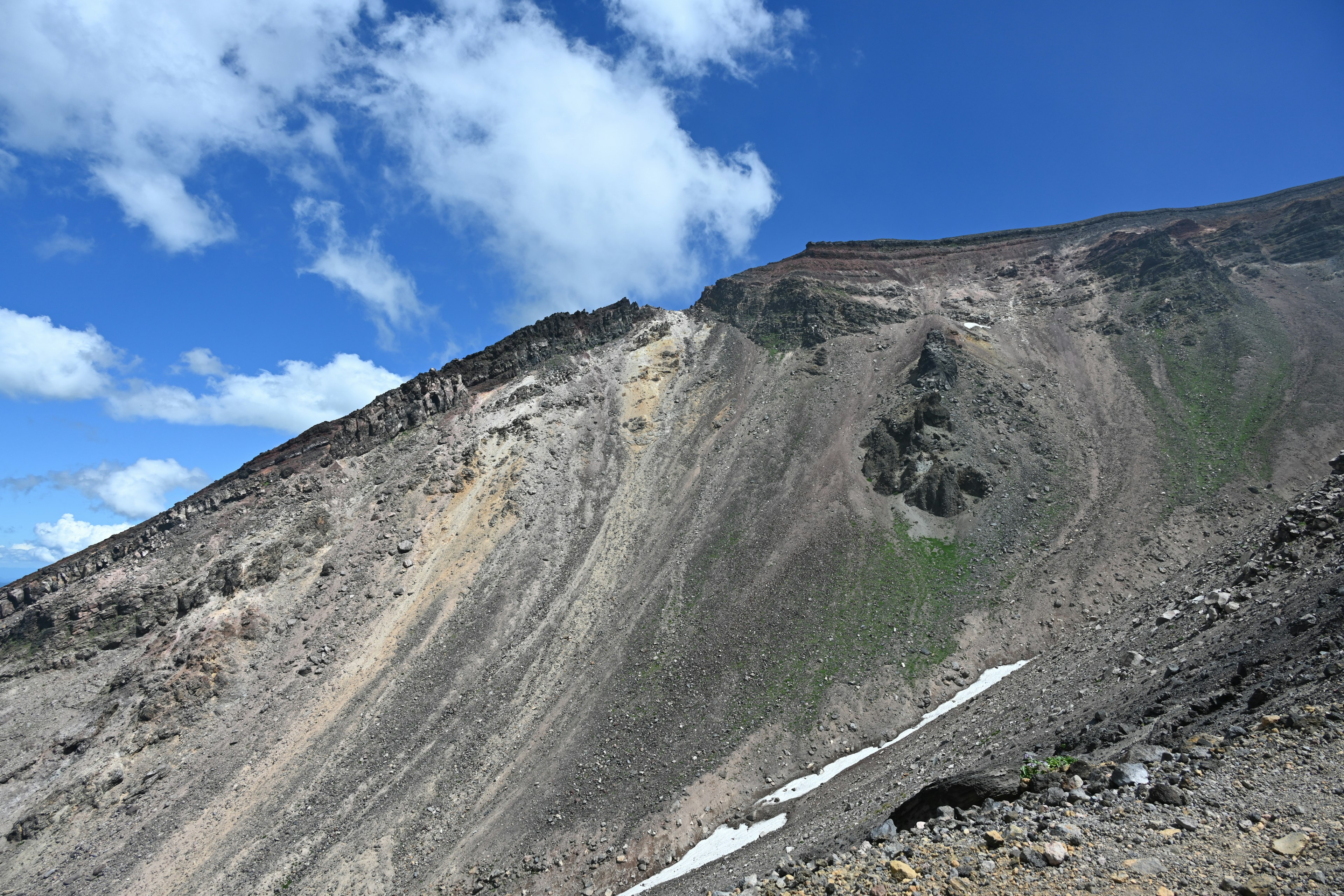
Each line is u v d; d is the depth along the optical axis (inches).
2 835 2212.1
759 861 1184.2
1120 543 2343.8
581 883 1594.5
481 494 3425.2
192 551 3376.0
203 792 2201.0
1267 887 366.3
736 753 1865.2
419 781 2043.6
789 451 3292.3
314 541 3260.3
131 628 3061.0
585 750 2001.7
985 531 2596.0
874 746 1806.1
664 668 2239.2
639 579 2751.0
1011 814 577.3
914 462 2908.5
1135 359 3531.0
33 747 2551.7
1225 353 3348.9
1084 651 1560.0
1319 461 2463.1
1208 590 1339.8
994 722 1366.9
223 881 1865.2
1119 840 472.1
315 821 1985.7
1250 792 479.2
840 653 2144.4
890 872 539.8
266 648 2768.2
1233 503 2386.8
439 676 2452.0
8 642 3221.0
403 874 1768.0
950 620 2210.9
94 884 1962.4
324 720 2377.0
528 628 2623.0
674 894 1247.5
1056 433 3085.6
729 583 2551.7
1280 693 666.2
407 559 3090.6
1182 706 815.1
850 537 2642.7
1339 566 951.6
